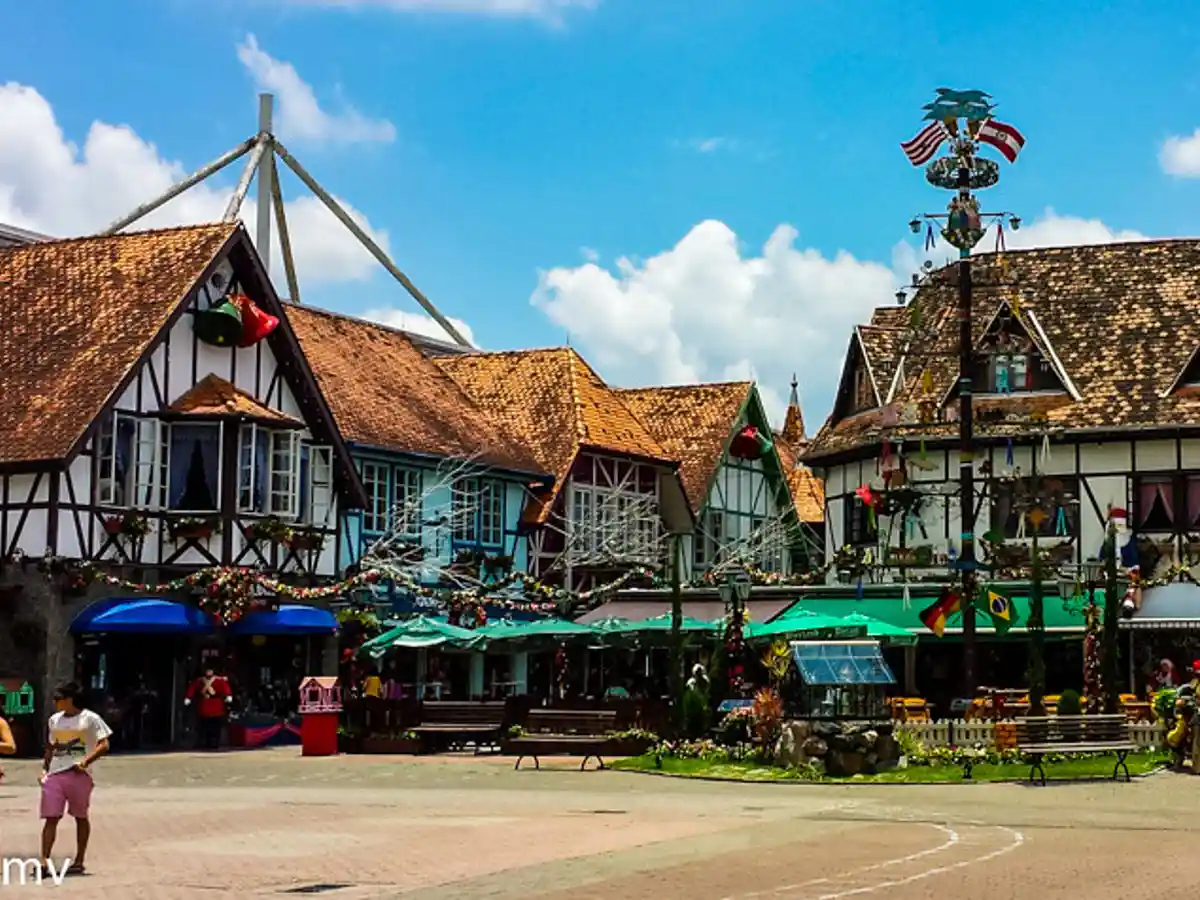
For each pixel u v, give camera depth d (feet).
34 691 102.83
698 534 169.37
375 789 77.56
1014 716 97.45
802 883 46.01
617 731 97.45
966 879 46.68
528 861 50.88
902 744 86.22
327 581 122.11
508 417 159.22
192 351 114.21
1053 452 132.46
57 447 103.30
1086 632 113.91
